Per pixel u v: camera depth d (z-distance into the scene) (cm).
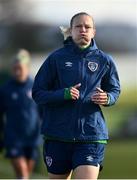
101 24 7344
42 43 7256
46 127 1836
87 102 1808
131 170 3466
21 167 2791
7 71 4406
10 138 2783
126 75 7019
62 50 1844
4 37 7300
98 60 1830
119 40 7275
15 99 2780
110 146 4703
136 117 5216
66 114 1809
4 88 2789
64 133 1812
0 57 6544
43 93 1820
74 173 1805
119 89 1858
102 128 1820
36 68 7056
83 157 1802
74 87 1792
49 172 1880
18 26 7325
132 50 7250
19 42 7306
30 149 2809
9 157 2792
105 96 1798
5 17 7375
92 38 1845
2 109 2803
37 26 7325
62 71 1827
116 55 7219
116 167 3569
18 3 7425
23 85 2786
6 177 3177
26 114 2783
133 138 5147
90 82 1817
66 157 1836
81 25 1820
